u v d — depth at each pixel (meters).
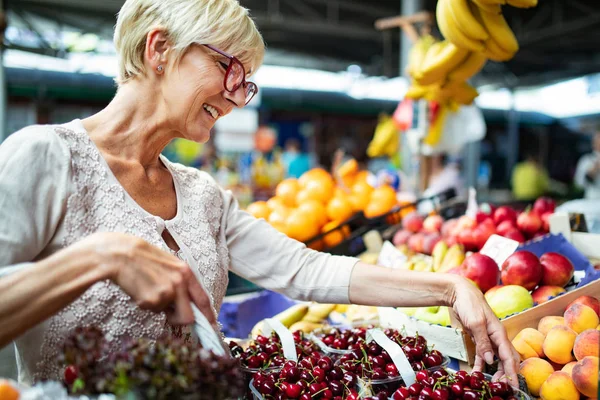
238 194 8.73
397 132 4.97
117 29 1.11
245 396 1.23
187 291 0.85
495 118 15.83
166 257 0.85
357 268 1.37
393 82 12.75
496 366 1.36
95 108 9.73
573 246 1.98
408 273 1.33
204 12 1.07
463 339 1.37
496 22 1.99
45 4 7.54
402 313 1.61
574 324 1.30
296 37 10.16
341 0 8.80
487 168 15.30
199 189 1.30
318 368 1.22
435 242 2.38
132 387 0.66
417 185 3.86
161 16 1.07
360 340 1.43
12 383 0.67
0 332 0.76
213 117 1.19
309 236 2.53
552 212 2.42
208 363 0.72
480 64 2.56
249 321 2.15
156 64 1.09
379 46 10.97
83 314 0.99
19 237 0.92
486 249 1.93
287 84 12.32
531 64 12.78
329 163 12.74
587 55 12.06
